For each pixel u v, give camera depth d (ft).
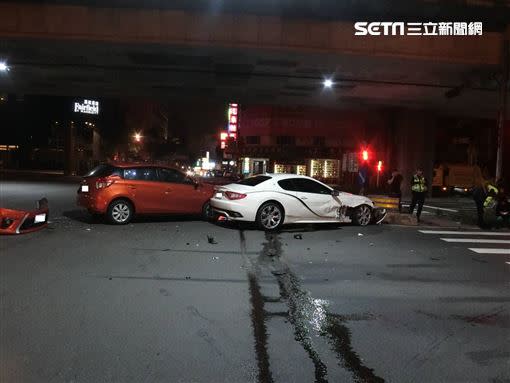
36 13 66.64
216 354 15.05
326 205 42.86
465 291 23.77
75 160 200.95
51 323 17.30
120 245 32.09
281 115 150.71
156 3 66.49
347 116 150.51
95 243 32.48
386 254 32.83
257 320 18.34
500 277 27.12
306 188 42.52
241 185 41.34
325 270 27.14
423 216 62.23
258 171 161.07
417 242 38.81
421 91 93.50
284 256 30.53
